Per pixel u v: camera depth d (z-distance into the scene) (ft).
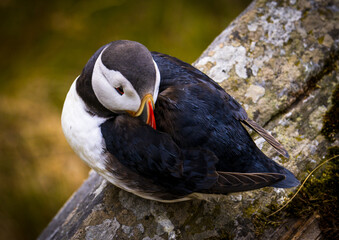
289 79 18.88
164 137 13.19
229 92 18.54
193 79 14.29
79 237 15.48
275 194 16.05
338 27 20.26
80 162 29.58
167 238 15.19
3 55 32.07
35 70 31.58
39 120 30.12
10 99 30.55
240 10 32.09
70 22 32.94
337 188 16.05
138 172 13.82
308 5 20.77
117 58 12.42
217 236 15.21
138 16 33.09
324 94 18.75
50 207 28.50
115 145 13.78
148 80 12.34
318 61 19.42
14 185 28.60
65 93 30.94
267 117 18.08
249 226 15.40
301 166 16.81
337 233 15.17
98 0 33.53
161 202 15.85
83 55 32.22
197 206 15.79
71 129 14.66
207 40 32.45
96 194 17.19
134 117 13.62
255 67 19.24
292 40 19.92
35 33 32.68
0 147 29.30
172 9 33.01
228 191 13.12
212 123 13.33
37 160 29.22
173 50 32.27
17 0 33.17
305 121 18.06
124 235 15.33
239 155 13.56
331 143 17.47
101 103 13.69
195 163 13.14
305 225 15.48
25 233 28.12
